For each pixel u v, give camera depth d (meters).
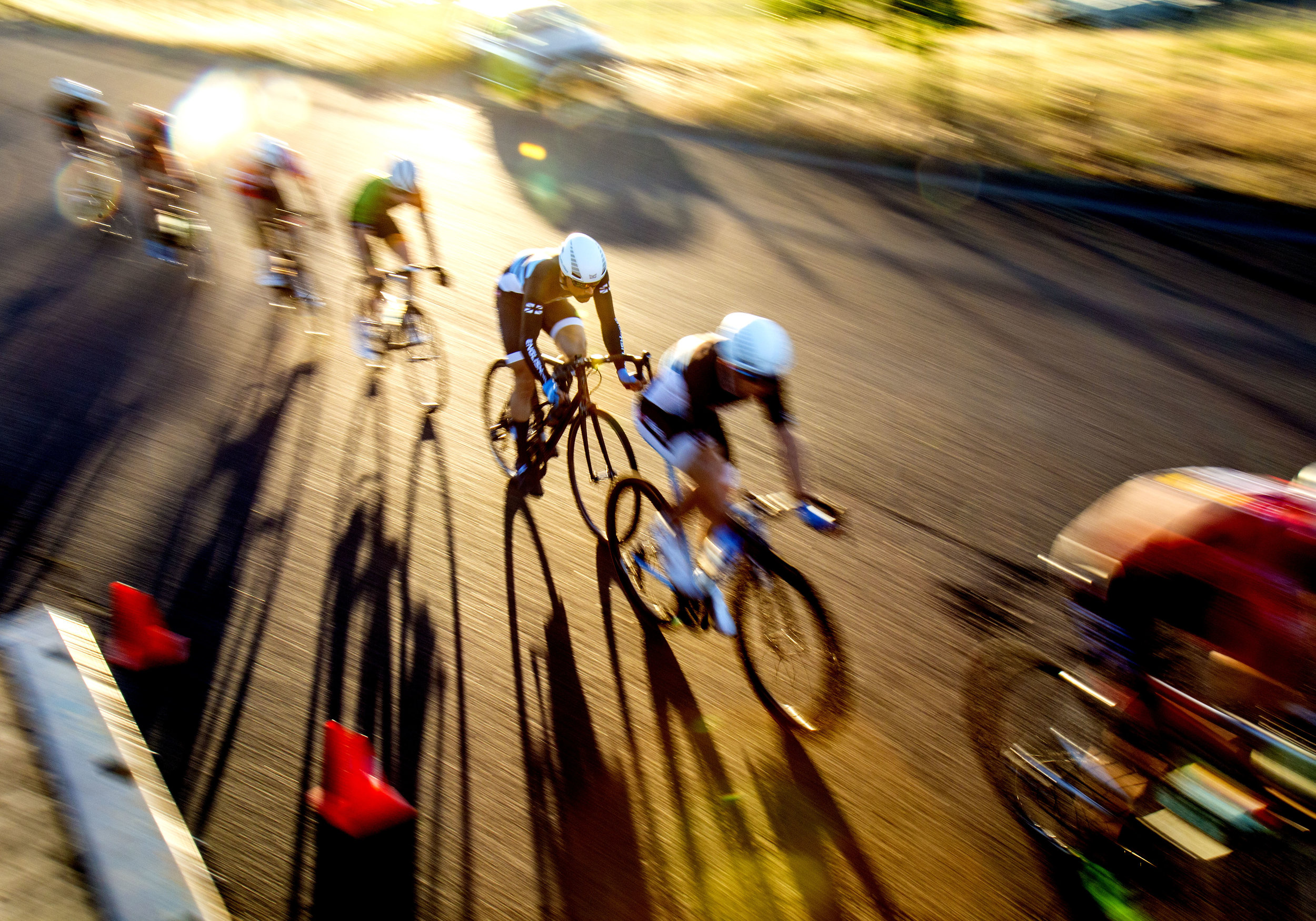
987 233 8.20
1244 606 2.31
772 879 2.76
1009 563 4.13
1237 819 2.43
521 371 4.30
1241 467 4.93
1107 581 2.62
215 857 2.79
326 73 14.31
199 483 4.66
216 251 7.55
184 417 5.27
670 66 13.65
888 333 6.32
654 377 3.52
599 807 2.98
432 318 6.40
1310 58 12.95
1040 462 4.89
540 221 8.20
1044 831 2.88
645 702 3.40
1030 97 11.71
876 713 3.35
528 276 4.05
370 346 5.64
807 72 13.21
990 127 10.77
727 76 13.18
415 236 7.77
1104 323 6.54
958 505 4.53
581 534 4.31
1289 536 2.30
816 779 3.09
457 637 3.67
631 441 4.98
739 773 3.11
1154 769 2.62
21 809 2.87
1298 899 2.71
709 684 3.48
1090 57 13.66
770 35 15.74
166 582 3.96
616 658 3.60
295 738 3.21
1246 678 2.37
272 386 5.58
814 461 4.87
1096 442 5.09
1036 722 2.90
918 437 5.11
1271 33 14.79
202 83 13.34
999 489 4.66
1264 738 2.31
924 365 5.90
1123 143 10.10
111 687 3.38
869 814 2.97
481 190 8.98
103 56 14.84
